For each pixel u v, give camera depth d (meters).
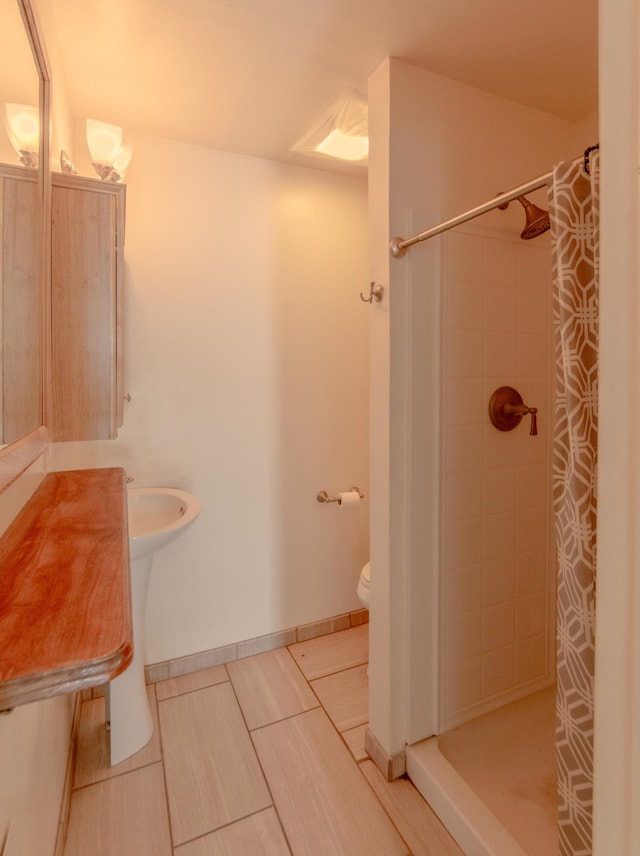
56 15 1.18
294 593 2.16
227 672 1.93
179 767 1.43
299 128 1.74
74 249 1.23
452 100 1.43
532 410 1.42
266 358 2.03
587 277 0.86
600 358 0.49
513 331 1.57
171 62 1.37
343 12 1.17
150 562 1.51
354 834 1.22
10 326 0.79
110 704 1.45
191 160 1.85
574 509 0.86
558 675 0.90
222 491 1.97
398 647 1.41
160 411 1.84
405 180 1.34
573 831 0.86
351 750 1.50
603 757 0.49
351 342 2.23
